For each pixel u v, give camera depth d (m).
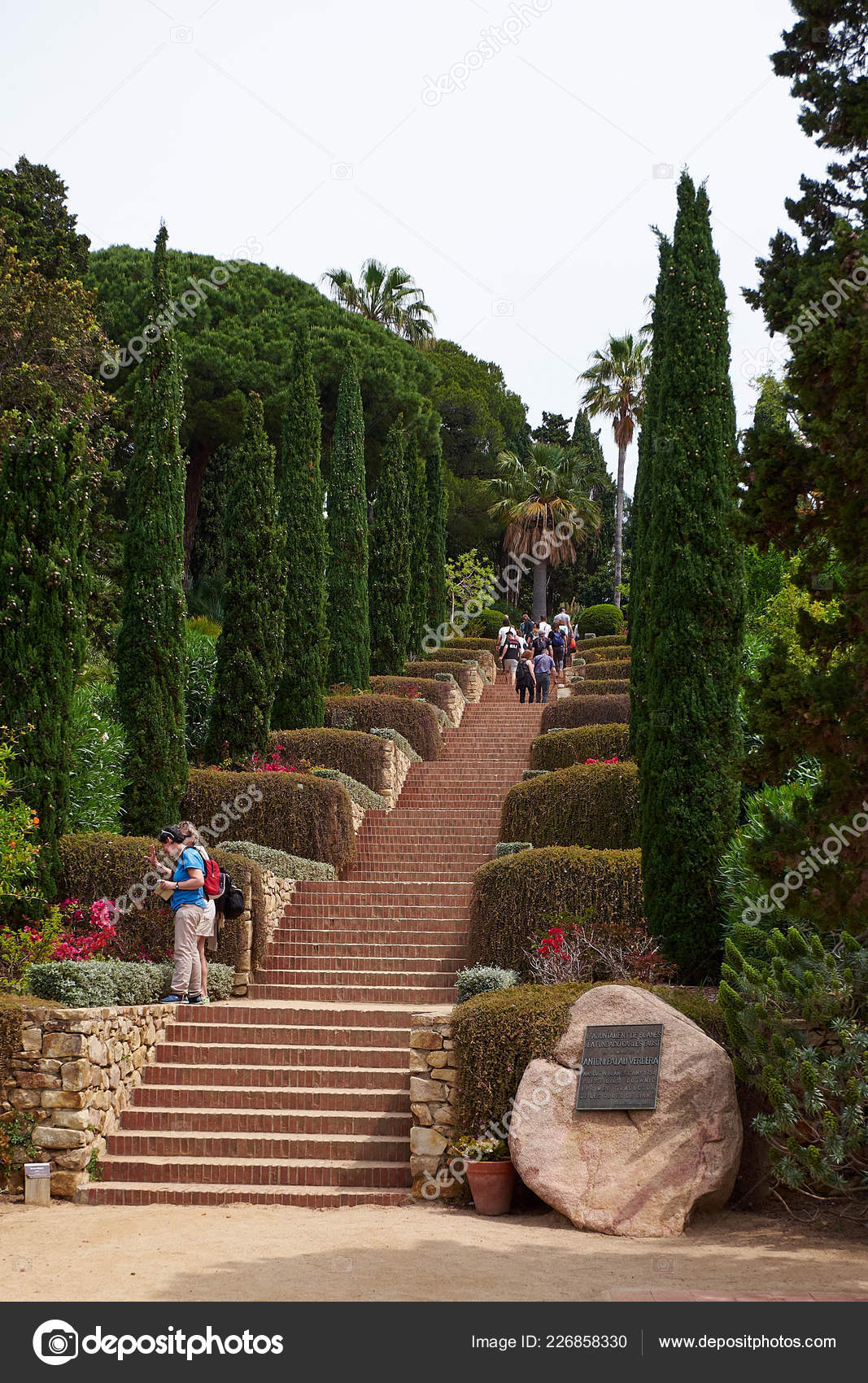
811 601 17.25
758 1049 8.80
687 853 12.32
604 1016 9.21
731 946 9.35
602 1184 8.40
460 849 17.95
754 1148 9.02
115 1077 10.04
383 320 51.03
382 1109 10.27
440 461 40.44
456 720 27.36
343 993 13.08
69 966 10.49
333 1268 6.95
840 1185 8.27
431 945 14.30
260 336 37.56
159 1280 6.69
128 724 16.27
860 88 9.62
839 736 7.53
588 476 58.31
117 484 27.69
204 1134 9.95
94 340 24.92
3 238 24.83
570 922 12.31
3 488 13.52
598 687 25.23
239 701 19.97
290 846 16.78
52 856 13.09
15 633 13.21
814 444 7.90
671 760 12.54
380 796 20.05
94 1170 9.46
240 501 20.56
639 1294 6.48
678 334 13.20
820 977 8.95
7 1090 9.38
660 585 12.97
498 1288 6.56
